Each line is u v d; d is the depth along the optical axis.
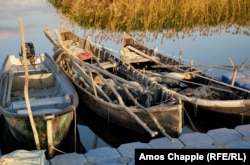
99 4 18.92
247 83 10.52
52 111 8.57
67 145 9.25
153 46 16.23
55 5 23.27
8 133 9.91
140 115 8.98
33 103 9.38
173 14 18.34
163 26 18.05
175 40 16.91
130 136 9.71
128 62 13.04
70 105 9.05
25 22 20.34
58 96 10.36
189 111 10.33
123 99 10.23
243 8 19.19
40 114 8.11
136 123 9.13
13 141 9.62
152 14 18.14
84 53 13.55
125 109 8.96
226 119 9.91
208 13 18.64
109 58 13.38
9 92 9.98
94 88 10.00
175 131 8.77
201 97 10.38
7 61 12.18
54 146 8.64
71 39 15.34
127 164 7.44
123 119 9.39
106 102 9.57
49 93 10.91
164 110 8.65
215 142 8.17
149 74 11.91
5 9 23.19
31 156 6.91
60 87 10.51
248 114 9.53
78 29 18.17
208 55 15.28
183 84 11.58
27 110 8.41
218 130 8.70
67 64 12.34
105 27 18.09
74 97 9.52
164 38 17.05
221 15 18.78
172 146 8.05
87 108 10.88
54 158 7.68
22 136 8.73
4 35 18.39
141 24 17.94
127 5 18.28
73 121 9.13
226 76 11.12
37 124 8.20
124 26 17.95
